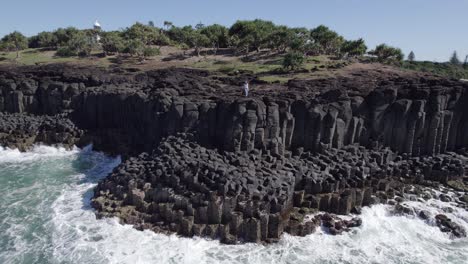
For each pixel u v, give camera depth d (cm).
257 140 4312
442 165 4606
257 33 10025
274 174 3853
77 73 7331
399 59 10700
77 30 13525
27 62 10325
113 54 11388
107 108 6147
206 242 3409
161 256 3231
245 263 3177
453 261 3356
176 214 3547
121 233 3531
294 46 9444
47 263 3164
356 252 3397
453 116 4869
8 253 3288
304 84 6066
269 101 4459
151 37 12350
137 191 3853
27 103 6806
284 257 3275
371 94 4772
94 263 3152
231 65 9050
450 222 3778
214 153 4244
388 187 4278
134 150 5338
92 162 5425
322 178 4022
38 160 5481
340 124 4581
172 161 4009
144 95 5609
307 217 3744
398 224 3838
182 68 8344
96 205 3950
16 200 4238
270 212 3538
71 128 6078
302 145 4581
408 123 4700
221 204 3469
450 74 11638
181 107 4734
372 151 4631
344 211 3878
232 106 4391
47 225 3703
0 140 5966
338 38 11069
